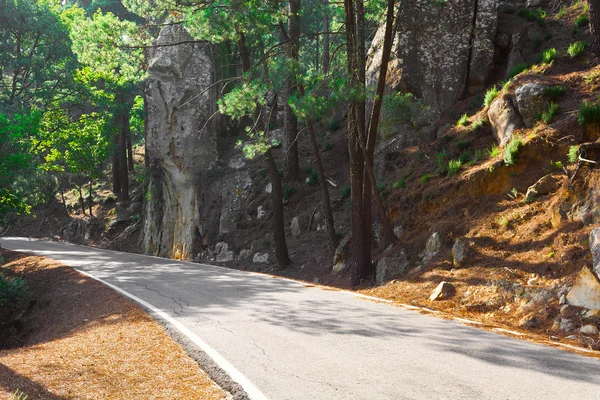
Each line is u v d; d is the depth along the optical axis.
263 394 5.64
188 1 21.06
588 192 11.95
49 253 27.89
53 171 51.59
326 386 5.87
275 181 21.55
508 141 16.27
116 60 24.80
